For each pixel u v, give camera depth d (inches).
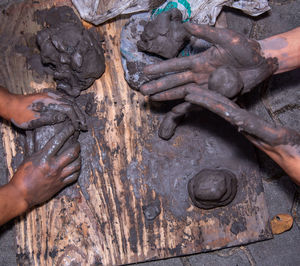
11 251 22.9
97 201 21.6
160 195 21.8
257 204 22.1
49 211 21.4
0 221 18.5
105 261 21.2
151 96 19.3
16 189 19.1
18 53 22.5
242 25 24.5
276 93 24.1
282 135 15.9
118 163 22.0
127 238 21.5
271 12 24.6
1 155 23.4
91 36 21.0
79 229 21.4
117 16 22.9
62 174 19.9
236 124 15.6
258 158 23.7
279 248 23.2
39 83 22.4
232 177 21.5
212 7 22.3
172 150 22.2
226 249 23.2
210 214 21.9
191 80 18.5
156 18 20.1
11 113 20.2
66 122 20.7
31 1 22.9
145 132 22.3
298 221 23.5
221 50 17.4
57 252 21.2
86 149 21.9
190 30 17.2
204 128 22.5
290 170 16.9
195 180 21.0
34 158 19.3
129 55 21.6
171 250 21.5
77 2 22.5
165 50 20.5
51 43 20.7
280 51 18.7
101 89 22.5
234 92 16.8
